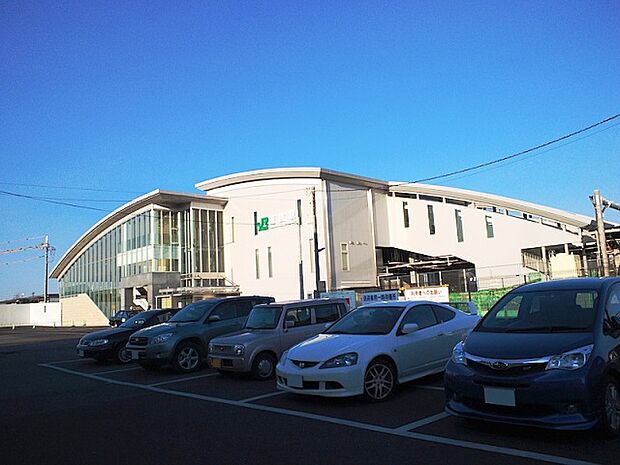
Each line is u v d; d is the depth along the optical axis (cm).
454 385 630
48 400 982
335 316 1238
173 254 4641
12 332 4628
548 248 4081
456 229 4322
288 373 826
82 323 5828
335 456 566
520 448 562
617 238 3825
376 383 815
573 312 659
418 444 594
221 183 4719
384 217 4706
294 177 4344
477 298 2758
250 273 4506
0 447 661
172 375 1244
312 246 4172
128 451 622
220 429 703
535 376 571
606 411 568
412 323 902
